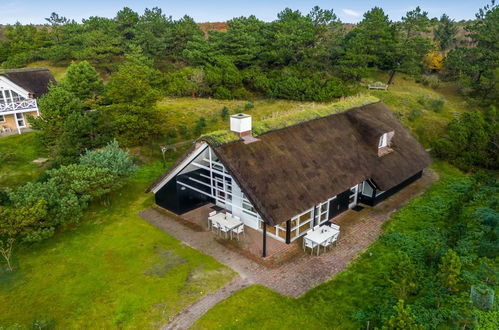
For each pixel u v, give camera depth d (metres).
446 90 47.50
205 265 17.06
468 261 16.41
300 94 41.81
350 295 14.97
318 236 17.81
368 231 20.14
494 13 45.31
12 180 25.84
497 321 12.84
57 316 14.03
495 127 30.77
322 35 47.03
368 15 47.66
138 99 28.61
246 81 45.38
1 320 13.91
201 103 40.91
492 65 41.56
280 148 19.77
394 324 11.55
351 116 24.91
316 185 19.02
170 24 61.19
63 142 25.70
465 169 28.86
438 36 60.16
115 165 22.14
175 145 31.34
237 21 49.59
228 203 20.78
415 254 17.55
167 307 14.36
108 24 58.75
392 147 25.33
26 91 35.16
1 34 74.31
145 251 18.27
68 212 19.12
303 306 14.34
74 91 32.69
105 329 13.38
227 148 18.09
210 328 13.29
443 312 13.36
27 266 17.20
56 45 56.62
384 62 47.31
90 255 18.00
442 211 22.08
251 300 14.69
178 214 22.17
